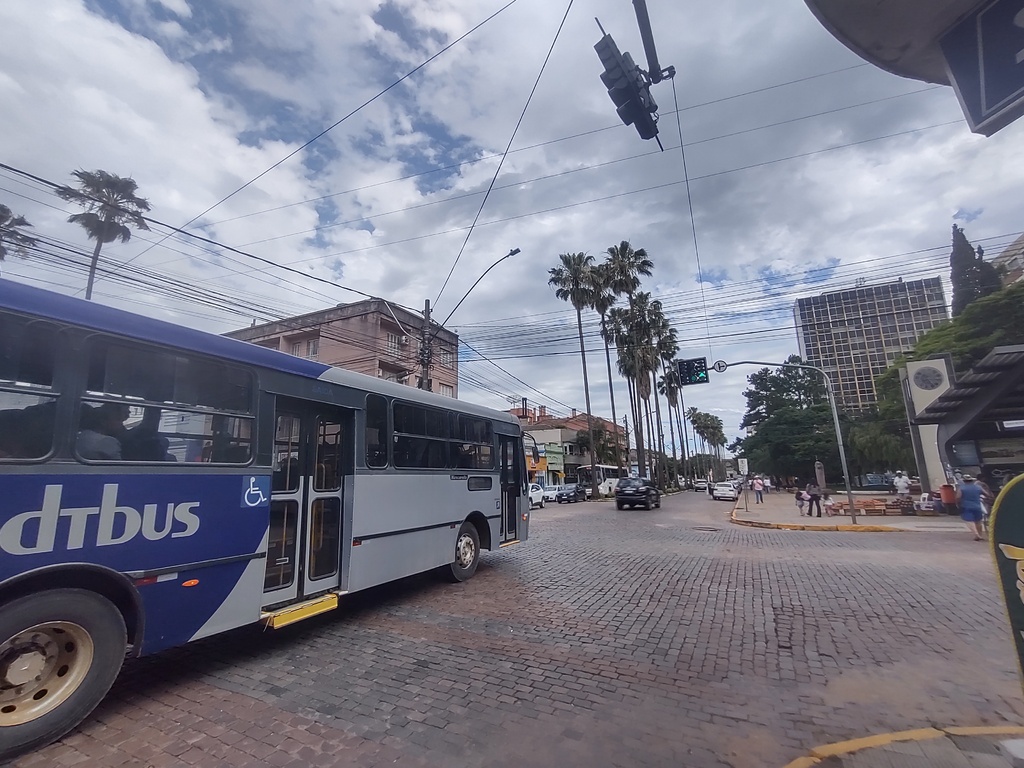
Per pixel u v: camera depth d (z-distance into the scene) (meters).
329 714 4.08
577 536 15.73
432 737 3.72
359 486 6.60
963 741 3.51
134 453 4.26
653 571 9.88
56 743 3.63
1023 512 3.21
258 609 5.16
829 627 6.29
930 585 8.45
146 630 4.21
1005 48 3.45
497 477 10.12
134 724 3.92
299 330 34.59
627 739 3.69
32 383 3.70
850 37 3.94
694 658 5.30
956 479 17.22
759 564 10.62
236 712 4.11
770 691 4.50
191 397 4.75
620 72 5.52
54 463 3.74
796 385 60.56
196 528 4.63
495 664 5.14
